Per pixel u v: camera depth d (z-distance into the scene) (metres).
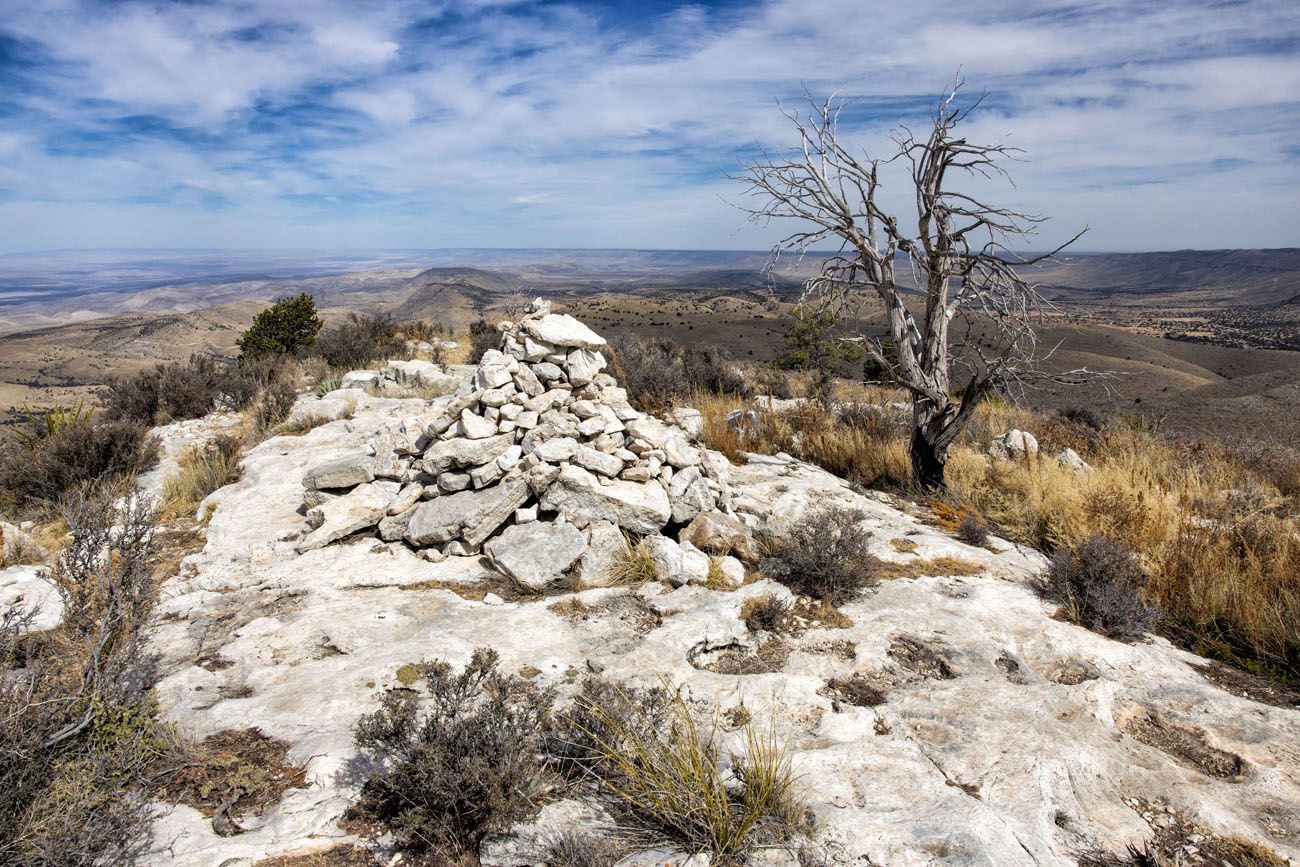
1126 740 3.75
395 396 12.95
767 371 19.78
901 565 6.17
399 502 6.60
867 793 3.12
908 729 3.71
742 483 8.63
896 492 9.26
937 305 9.10
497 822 2.90
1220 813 3.10
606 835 2.89
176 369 14.16
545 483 6.28
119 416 12.48
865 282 9.85
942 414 9.01
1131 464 9.51
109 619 3.58
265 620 4.87
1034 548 7.27
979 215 8.43
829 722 3.69
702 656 4.55
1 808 2.57
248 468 8.73
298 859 2.69
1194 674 4.68
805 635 4.82
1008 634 4.91
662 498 6.42
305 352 21.33
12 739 2.72
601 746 3.30
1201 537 6.53
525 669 4.14
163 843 2.71
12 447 9.61
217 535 6.74
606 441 6.67
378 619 4.90
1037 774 3.27
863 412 12.13
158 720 3.48
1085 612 5.39
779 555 6.06
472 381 7.09
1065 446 12.05
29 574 5.40
